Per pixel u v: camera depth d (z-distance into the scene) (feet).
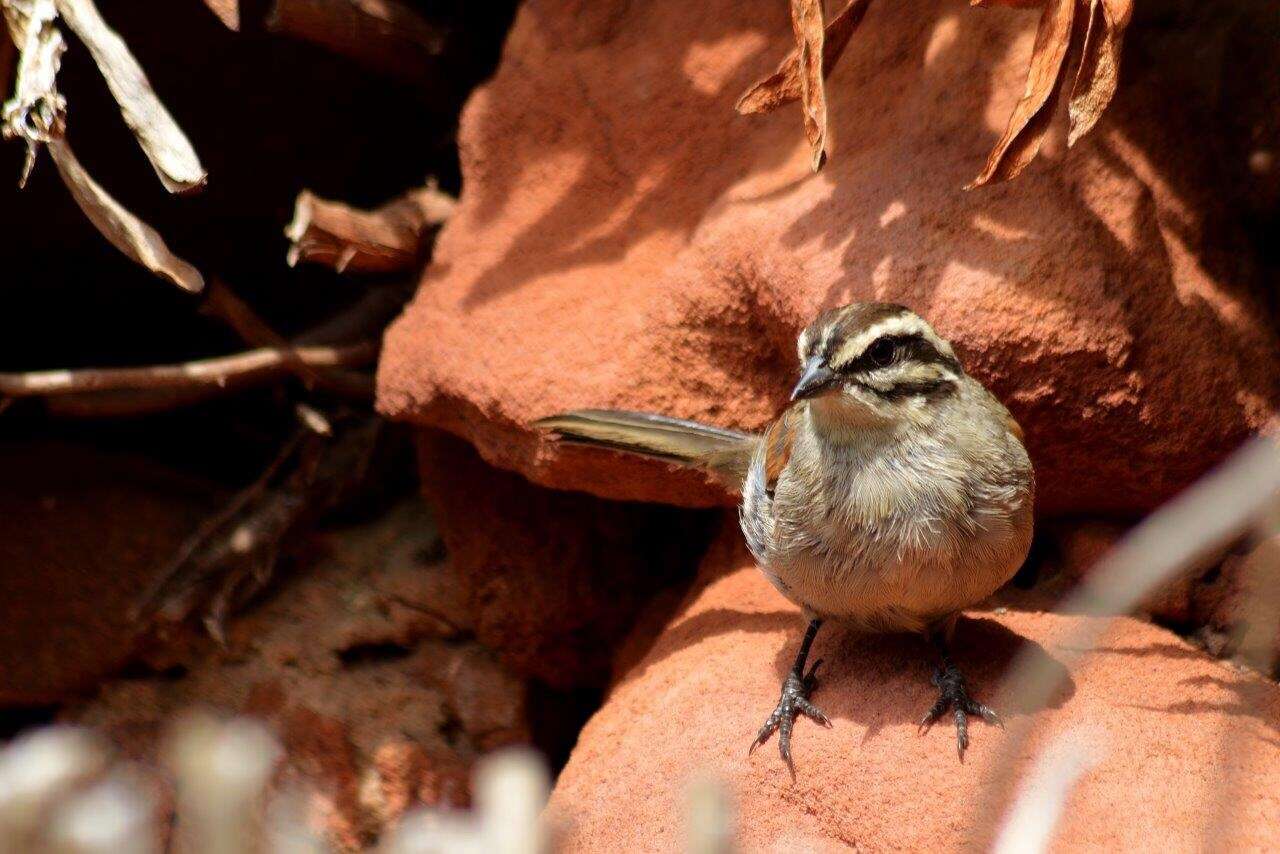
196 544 46.39
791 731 29.27
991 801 26.27
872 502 27.17
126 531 49.34
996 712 28.30
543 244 38.47
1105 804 25.34
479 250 39.09
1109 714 27.86
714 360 35.22
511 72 40.96
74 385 41.27
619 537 44.01
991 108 33.22
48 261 50.19
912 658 30.42
